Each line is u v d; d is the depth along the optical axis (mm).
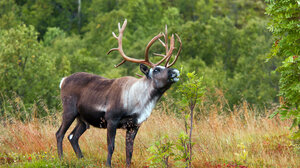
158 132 15469
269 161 12945
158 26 101188
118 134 15336
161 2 133875
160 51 40844
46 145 14328
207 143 14422
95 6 148375
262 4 136000
